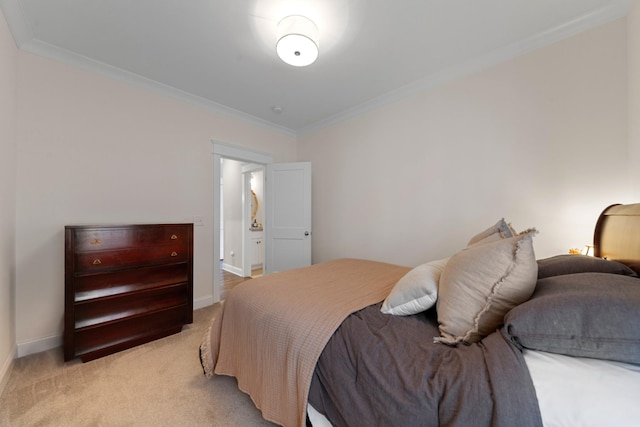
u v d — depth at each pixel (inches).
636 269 41.6
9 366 67.6
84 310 75.1
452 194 96.0
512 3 64.2
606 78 67.3
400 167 111.7
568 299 28.8
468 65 89.0
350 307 48.9
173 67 92.0
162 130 107.3
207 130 122.0
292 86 105.5
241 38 76.8
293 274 75.3
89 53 84.0
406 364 33.4
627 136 64.6
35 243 79.1
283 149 157.9
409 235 109.0
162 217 107.3
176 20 69.7
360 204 127.7
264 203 154.2
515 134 81.7
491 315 36.9
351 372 36.9
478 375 28.3
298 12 66.6
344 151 135.4
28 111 78.0
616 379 24.4
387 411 31.1
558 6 65.1
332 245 141.5
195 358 75.9
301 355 42.0
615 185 66.2
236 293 61.2
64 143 84.4
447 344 37.0
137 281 84.7
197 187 118.3
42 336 80.0
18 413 53.9
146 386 63.0
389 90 108.7
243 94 112.9
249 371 51.9
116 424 51.4
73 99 86.0
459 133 93.9
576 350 26.8
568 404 23.9
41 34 75.0
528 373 26.8
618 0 63.3
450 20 69.6
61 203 83.8
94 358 74.7
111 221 94.0
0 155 62.8
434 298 44.8
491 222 86.8
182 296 94.7
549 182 76.0
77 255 73.3
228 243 205.9
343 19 68.9
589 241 69.8
